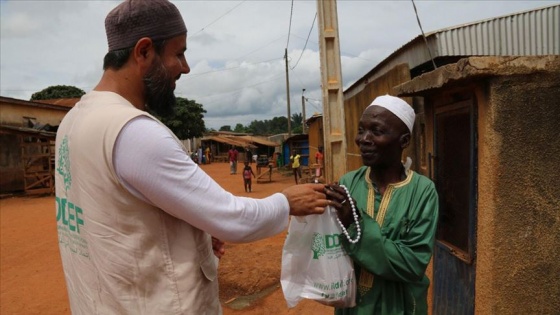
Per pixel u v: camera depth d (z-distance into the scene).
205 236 1.42
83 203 1.28
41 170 16.41
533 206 2.14
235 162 24.42
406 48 6.84
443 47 6.03
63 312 4.67
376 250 1.69
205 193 1.27
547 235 2.15
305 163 25.42
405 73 6.09
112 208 1.24
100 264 1.28
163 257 1.29
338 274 1.78
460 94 2.46
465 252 2.53
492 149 2.12
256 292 5.04
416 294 1.83
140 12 1.31
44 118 18.84
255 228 1.37
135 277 1.27
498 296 2.15
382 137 1.82
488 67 2.03
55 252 7.15
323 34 6.18
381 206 1.86
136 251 1.26
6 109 16.91
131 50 1.33
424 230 1.76
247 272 5.62
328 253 1.78
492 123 2.11
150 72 1.35
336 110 6.21
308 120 20.16
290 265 1.84
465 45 6.11
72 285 1.44
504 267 2.14
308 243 1.82
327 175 6.24
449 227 2.78
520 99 2.09
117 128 1.19
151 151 1.19
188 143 46.00
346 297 1.81
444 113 2.72
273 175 22.64
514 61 2.04
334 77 6.21
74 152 1.29
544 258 2.16
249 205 1.36
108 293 1.29
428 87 2.49
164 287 1.29
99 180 1.24
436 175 2.87
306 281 1.83
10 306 4.88
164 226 1.29
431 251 1.77
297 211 1.59
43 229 9.11
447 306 2.73
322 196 1.67
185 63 1.46
